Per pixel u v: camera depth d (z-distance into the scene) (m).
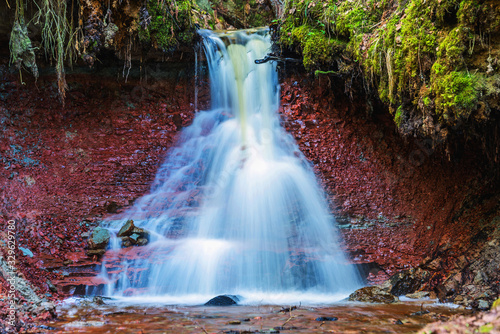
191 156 9.22
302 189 8.47
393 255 6.98
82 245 6.71
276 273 6.46
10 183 7.60
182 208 8.05
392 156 8.54
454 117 4.87
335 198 8.30
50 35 7.33
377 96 7.70
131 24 7.72
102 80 9.22
